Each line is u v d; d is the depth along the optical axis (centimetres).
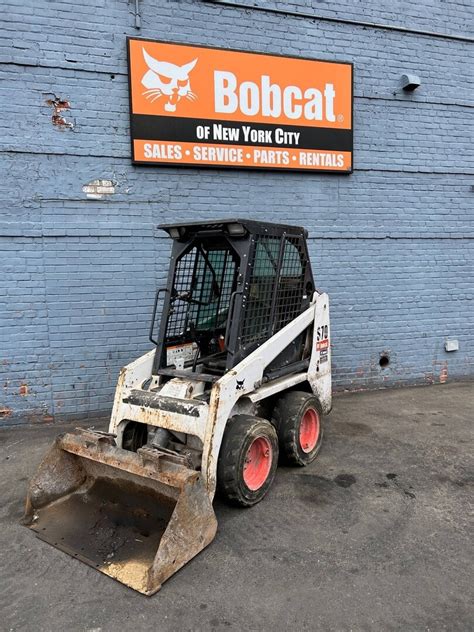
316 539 331
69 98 556
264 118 621
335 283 684
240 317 377
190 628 251
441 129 719
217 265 454
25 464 461
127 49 559
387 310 713
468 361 765
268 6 614
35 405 572
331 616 258
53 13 543
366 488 405
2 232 546
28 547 322
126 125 575
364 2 659
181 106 586
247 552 315
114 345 593
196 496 308
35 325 565
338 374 695
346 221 680
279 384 428
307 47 639
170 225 402
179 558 294
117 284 588
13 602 273
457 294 750
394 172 699
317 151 651
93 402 591
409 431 538
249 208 634
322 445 498
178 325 432
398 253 711
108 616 260
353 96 664
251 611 262
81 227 571
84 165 566
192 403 348
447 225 734
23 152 547
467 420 575
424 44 696
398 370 727
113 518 340
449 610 262
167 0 575
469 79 727
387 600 270
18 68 539
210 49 591
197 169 607
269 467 388
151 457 313
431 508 371
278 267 418
